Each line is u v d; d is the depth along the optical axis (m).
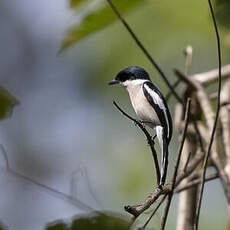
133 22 13.78
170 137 8.91
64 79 15.79
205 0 12.45
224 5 8.46
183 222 8.99
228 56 13.91
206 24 12.78
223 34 10.80
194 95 10.16
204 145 9.61
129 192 13.68
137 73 9.52
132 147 14.35
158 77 13.88
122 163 14.26
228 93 10.47
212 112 9.73
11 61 17.09
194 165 8.42
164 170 8.36
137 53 14.09
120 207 13.51
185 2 12.59
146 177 13.77
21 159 15.76
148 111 9.09
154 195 6.79
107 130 14.80
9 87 16.69
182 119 10.04
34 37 17.08
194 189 9.04
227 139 9.45
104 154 14.61
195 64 13.98
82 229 7.33
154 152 6.95
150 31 13.73
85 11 9.02
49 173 15.60
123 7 8.70
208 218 12.83
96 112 15.00
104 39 14.44
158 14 13.31
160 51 13.93
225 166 9.00
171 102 13.34
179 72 10.19
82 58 15.06
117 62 14.36
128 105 14.71
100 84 14.89
